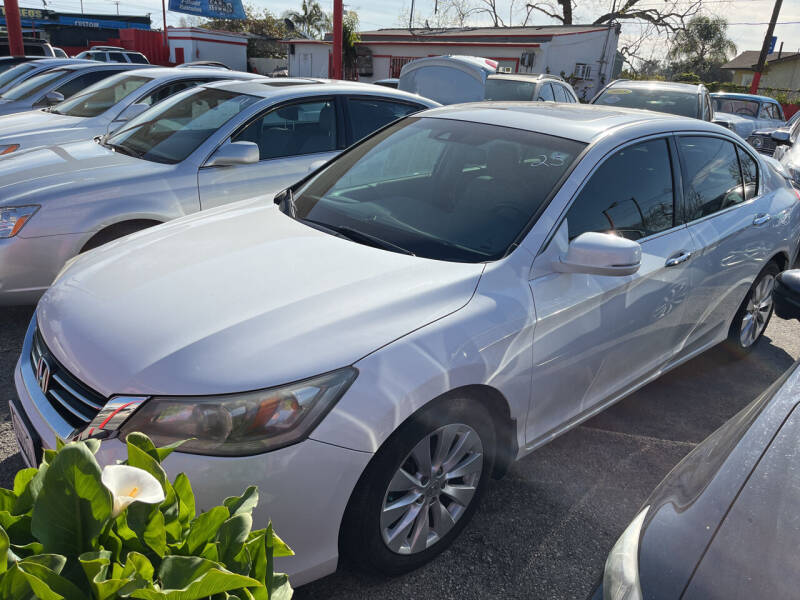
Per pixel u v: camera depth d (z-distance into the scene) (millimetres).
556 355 2598
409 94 5852
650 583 1291
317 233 2803
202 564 999
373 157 3393
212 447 1867
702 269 3371
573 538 2629
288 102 5047
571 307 2605
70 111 7605
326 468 1938
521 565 2469
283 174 4922
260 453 1875
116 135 5223
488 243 2629
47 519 981
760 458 1513
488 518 2711
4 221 3838
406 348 2104
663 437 3420
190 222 3084
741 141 3961
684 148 3412
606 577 1381
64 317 2307
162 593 933
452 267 2486
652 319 3111
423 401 2100
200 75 7527
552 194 2736
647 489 2969
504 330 2354
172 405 1896
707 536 1343
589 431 3432
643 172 3115
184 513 1160
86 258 2805
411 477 2207
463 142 3193
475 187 2908
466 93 12328
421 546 2336
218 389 1896
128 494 959
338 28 15602
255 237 2771
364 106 5500
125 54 22188
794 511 1376
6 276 3885
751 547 1306
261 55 39500
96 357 2068
